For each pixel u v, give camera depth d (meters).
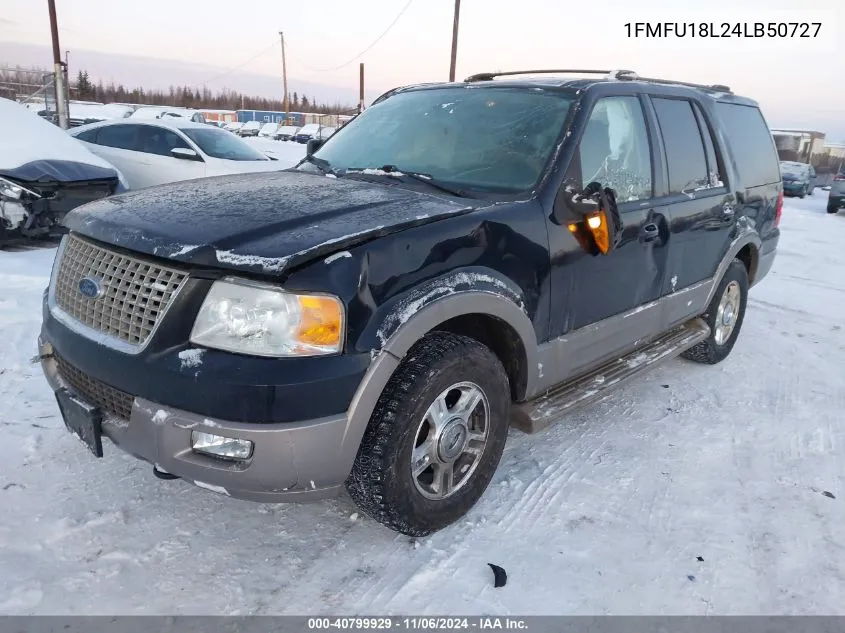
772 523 2.96
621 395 4.32
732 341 5.05
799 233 13.86
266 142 31.02
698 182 4.14
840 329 6.24
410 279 2.36
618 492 3.13
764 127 5.20
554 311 3.01
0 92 22.70
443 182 3.09
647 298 3.71
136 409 2.21
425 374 2.41
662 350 4.06
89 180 7.21
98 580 2.36
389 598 2.37
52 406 3.59
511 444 3.55
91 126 9.39
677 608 2.41
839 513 3.07
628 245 3.38
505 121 3.32
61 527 2.61
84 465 3.05
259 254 2.13
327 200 2.69
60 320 2.55
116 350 2.27
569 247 3.00
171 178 8.70
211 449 2.18
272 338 2.12
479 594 2.41
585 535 2.79
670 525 2.90
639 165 3.59
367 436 2.36
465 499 2.77
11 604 2.22
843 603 2.48
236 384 2.07
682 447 3.63
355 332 2.19
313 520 2.79
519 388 2.98
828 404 4.35
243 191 2.86
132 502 2.81
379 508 2.45
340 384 2.16
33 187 6.77
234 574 2.44
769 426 3.96
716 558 2.70
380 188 2.98
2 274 5.89
